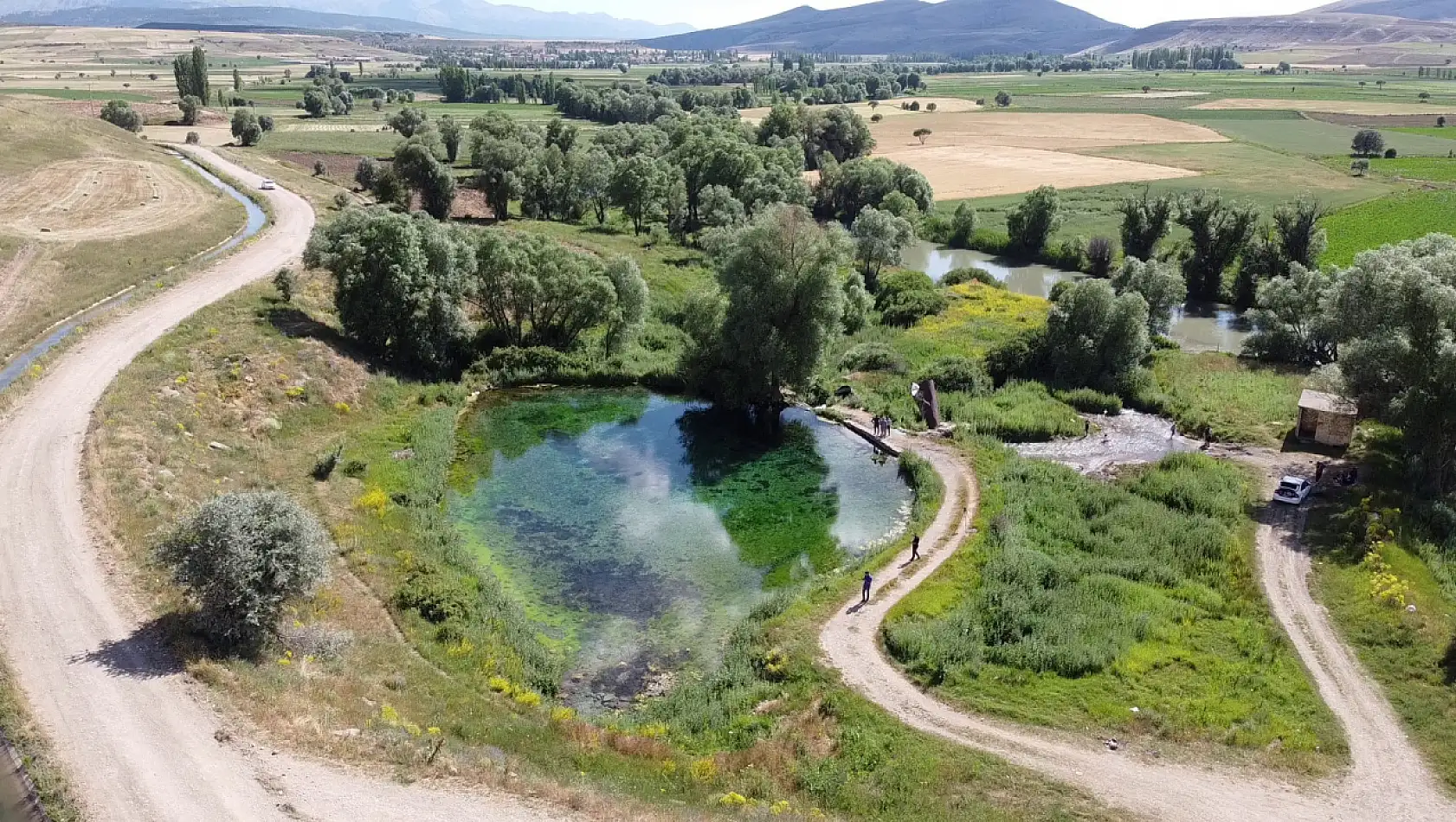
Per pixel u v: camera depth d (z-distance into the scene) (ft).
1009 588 138.00
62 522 124.26
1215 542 152.25
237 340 204.54
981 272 339.77
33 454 143.13
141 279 244.22
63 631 101.35
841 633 127.75
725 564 153.89
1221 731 106.73
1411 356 161.07
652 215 434.30
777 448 205.67
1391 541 148.46
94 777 80.64
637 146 504.84
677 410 226.99
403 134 607.78
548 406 225.56
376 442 189.88
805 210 222.48
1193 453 192.24
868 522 170.40
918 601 134.62
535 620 135.54
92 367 179.73
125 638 100.94
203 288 236.84
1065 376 236.43
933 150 647.97
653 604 140.77
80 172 362.53
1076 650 121.39
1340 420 191.42
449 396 220.64
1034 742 104.78
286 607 112.68
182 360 188.75
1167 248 386.32
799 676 117.91
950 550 153.48
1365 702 112.88
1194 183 503.20
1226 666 119.85
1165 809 93.91
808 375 221.05
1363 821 92.32
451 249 231.50
